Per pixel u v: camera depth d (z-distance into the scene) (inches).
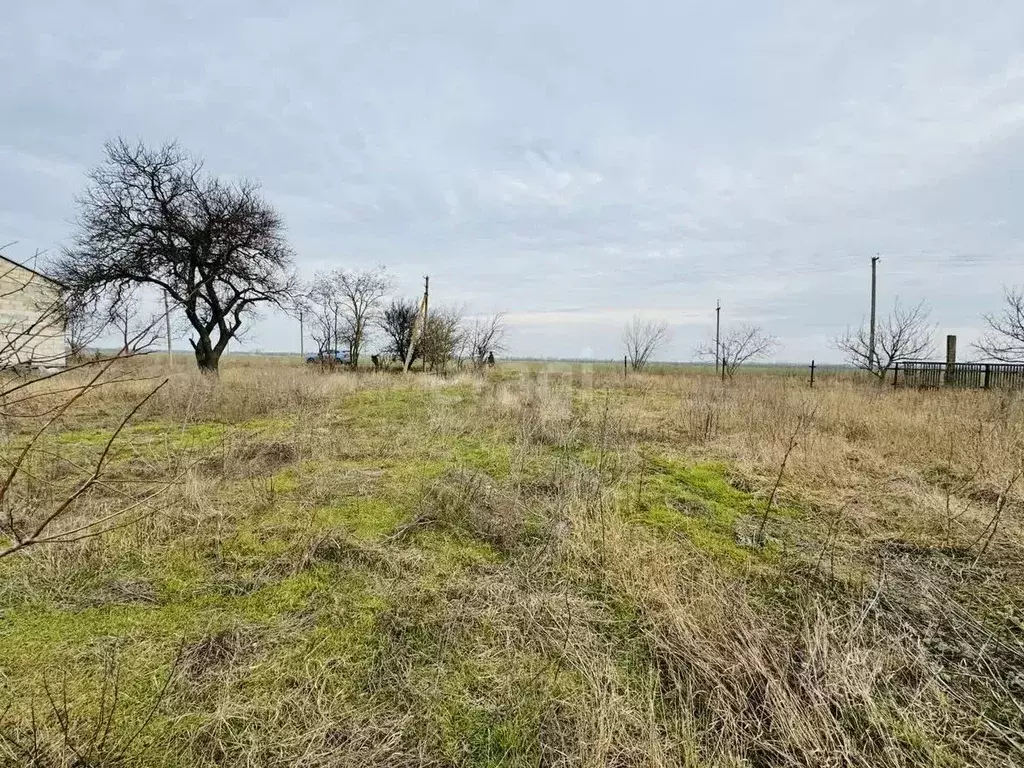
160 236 628.7
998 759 68.0
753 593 110.9
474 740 70.2
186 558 119.9
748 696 79.1
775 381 587.2
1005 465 191.6
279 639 90.3
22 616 94.6
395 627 95.1
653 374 810.8
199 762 64.1
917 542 138.3
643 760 66.5
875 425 272.7
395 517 150.4
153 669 80.9
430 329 916.6
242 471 190.2
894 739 70.3
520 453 220.4
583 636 93.0
